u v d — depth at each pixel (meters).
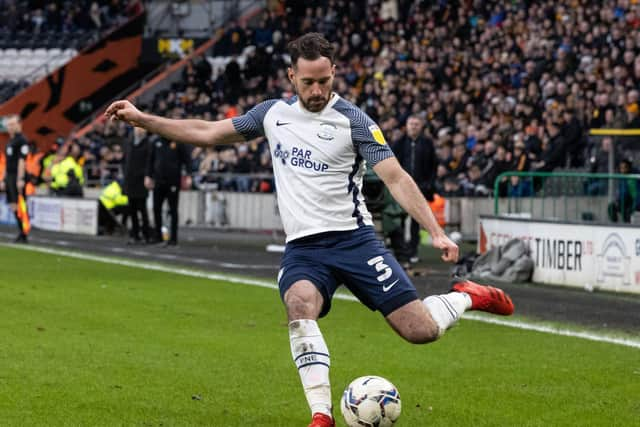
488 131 73.69
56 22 128.50
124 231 74.06
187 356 26.78
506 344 29.03
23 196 65.62
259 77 102.69
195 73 106.75
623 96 65.06
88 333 30.17
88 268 49.34
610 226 42.47
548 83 73.69
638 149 56.56
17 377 23.84
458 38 87.19
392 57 90.50
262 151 84.06
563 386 23.56
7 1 130.88
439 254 61.06
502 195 56.62
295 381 23.94
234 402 21.78
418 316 18.61
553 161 66.19
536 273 46.03
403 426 19.94
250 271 48.84
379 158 18.39
